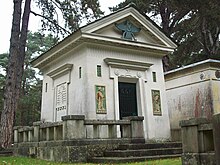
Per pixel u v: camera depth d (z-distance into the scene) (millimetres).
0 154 14789
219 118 5738
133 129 11711
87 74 13547
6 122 15680
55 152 11125
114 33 15008
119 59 14430
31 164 9797
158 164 8117
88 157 10562
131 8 15211
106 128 12414
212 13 18672
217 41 23938
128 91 14930
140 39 15859
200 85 16375
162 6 22922
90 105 13258
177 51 24312
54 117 15719
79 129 10688
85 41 13742
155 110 15148
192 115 16703
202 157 6227
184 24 22938
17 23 16781
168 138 15133
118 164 8984
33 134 13609
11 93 16000
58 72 15789
